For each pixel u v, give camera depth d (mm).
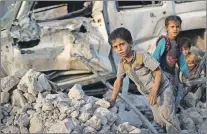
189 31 6102
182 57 4125
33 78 3965
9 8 5250
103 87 5086
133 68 3582
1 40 4742
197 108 4539
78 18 5258
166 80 3691
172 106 3684
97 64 4875
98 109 3635
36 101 3918
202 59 4742
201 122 4188
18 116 3748
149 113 4375
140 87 3674
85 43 4871
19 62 4707
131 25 5477
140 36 5527
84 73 4914
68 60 4805
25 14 5137
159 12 5664
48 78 4613
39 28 4945
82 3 5727
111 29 5340
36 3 5332
